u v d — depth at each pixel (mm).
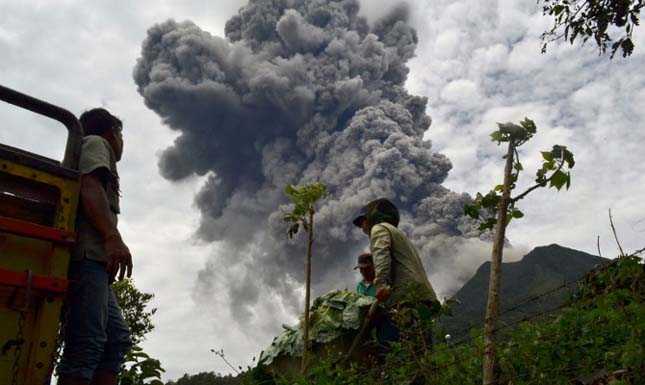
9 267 2350
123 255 2764
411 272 4344
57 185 2557
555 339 2947
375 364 3869
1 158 2412
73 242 2510
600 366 2812
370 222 4785
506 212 2654
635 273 2689
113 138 3375
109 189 3059
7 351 2244
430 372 3242
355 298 4742
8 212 2428
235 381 4656
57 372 2645
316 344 4559
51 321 2369
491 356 2555
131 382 3551
